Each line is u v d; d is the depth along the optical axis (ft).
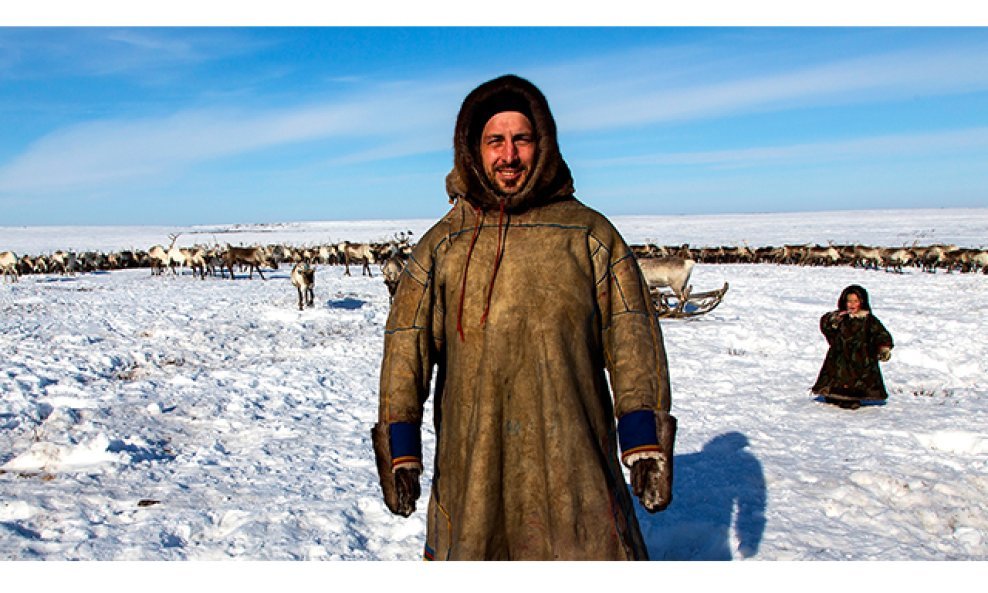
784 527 12.62
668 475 5.81
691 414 22.24
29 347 35.99
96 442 18.10
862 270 107.76
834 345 22.76
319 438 20.30
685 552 12.07
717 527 12.65
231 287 81.51
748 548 11.73
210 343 39.50
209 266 105.19
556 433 6.07
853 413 21.71
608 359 6.40
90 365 31.86
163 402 24.63
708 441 18.95
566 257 6.22
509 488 6.20
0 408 22.41
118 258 132.05
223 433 20.97
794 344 36.09
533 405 6.15
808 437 19.02
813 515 13.26
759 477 15.52
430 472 16.56
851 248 117.08
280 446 19.33
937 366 30.42
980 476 15.07
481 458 6.18
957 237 212.43
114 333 42.01
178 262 107.24
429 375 6.66
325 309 54.29
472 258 6.35
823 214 521.65
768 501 14.03
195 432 20.99
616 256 6.41
